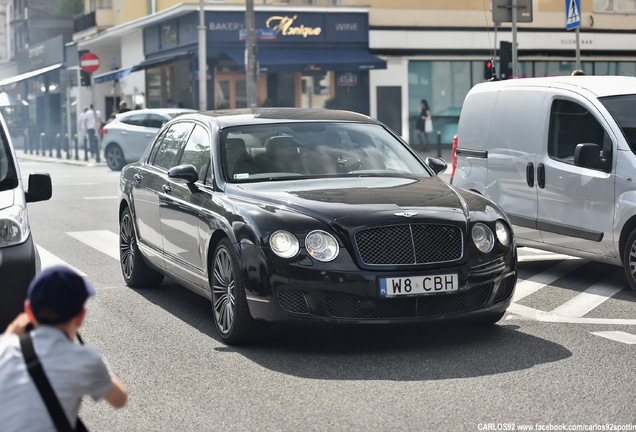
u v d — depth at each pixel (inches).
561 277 476.7
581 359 314.7
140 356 327.6
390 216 323.9
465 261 328.8
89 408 269.1
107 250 585.9
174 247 397.1
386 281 317.7
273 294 319.9
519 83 498.3
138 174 448.1
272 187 356.2
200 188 375.6
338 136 394.3
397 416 256.4
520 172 487.5
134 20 1947.6
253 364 315.0
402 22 1761.8
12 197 333.1
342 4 1776.6
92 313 400.5
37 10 3149.6
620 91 453.4
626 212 428.5
